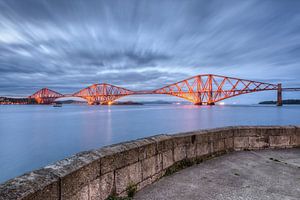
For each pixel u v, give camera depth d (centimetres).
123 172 352
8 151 2914
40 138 3862
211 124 5984
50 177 234
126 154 360
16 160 2483
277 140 682
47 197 223
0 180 1844
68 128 5166
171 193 364
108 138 3844
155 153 428
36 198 210
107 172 322
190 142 524
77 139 3756
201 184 402
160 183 408
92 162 294
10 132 4562
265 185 397
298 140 698
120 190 344
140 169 388
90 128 5147
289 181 417
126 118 7969
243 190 375
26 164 2327
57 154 2762
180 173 461
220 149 606
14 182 214
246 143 659
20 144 3353
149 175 407
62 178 243
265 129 674
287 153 627
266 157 584
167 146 461
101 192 309
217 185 397
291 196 354
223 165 516
